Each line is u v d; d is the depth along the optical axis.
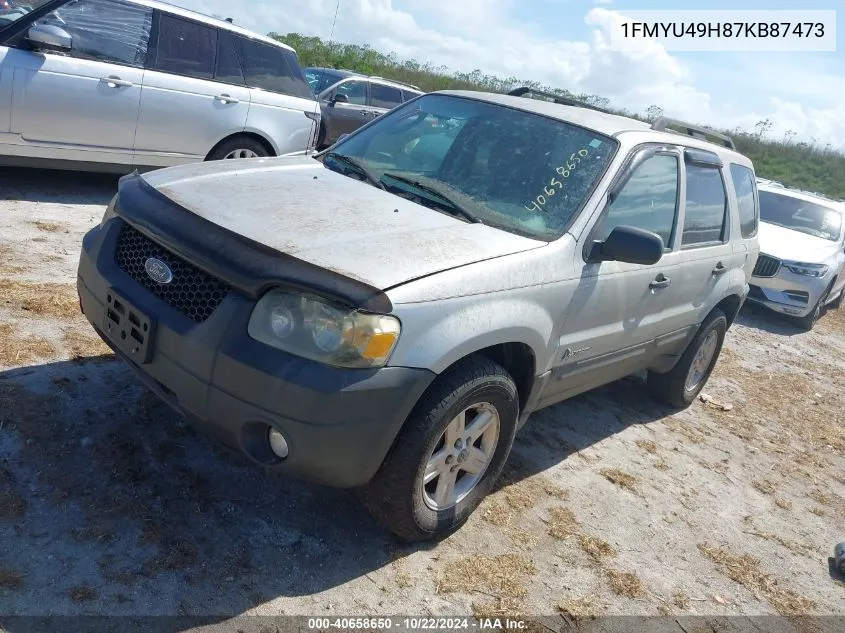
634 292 4.14
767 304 9.96
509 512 3.82
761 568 3.94
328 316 2.66
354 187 3.68
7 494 2.99
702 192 4.96
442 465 3.25
